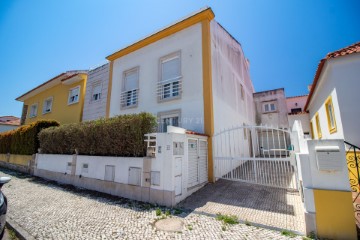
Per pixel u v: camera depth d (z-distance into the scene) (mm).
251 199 4992
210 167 6773
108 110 11133
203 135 6754
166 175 4922
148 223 3828
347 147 5906
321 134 9859
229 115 9648
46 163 9164
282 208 4324
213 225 3682
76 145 7785
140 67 10211
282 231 3336
